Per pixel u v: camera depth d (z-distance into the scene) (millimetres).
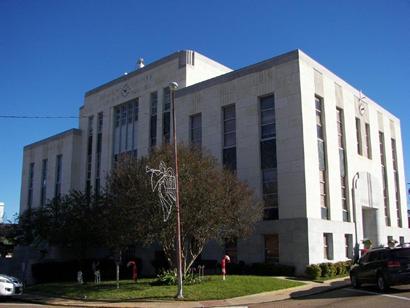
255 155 29500
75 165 45188
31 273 35625
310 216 26875
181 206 20562
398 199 40281
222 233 23172
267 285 20781
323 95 30500
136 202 20750
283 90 28828
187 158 22062
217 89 32500
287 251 26891
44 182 49406
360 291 19109
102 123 43156
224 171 24812
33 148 52000
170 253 22438
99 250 38500
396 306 13977
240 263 27938
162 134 36281
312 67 29781
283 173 28031
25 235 37281
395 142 41531
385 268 17938
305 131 27797
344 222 30125
